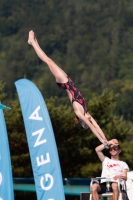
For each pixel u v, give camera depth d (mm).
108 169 27344
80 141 58219
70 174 59656
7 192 27609
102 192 26688
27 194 58781
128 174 31375
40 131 28234
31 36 27844
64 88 27000
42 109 28594
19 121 57406
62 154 58031
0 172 27828
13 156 57875
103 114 59656
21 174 57906
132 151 66062
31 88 29172
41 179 27766
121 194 26703
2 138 28203
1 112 28562
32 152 28109
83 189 46156
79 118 26766
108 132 59219
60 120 57406
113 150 27484
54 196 27484
